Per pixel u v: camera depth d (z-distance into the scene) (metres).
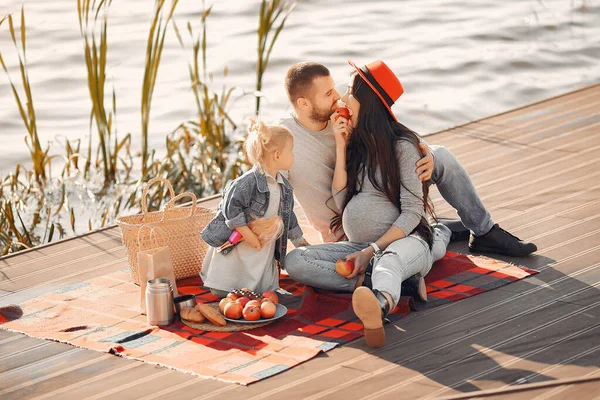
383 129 4.44
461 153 7.00
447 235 5.05
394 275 4.18
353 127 4.56
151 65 7.56
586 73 10.89
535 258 4.96
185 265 4.95
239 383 3.71
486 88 10.45
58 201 7.38
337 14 14.13
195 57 7.97
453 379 3.67
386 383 3.67
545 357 3.82
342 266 4.34
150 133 9.03
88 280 5.04
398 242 4.40
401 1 14.98
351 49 12.10
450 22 13.52
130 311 4.54
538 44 12.17
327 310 4.43
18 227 6.93
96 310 4.57
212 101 8.12
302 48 12.13
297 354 3.95
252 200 4.51
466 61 11.38
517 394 3.51
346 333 4.16
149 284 4.34
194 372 3.82
